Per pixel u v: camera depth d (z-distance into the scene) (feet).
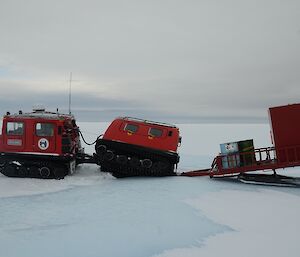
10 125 43.70
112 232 25.66
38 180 42.50
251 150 43.91
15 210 30.63
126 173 45.78
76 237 24.57
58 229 26.04
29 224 27.09
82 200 34.19
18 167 43.50
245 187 41.42
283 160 41.81
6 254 21.61
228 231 26.48
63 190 38.42
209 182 43.68
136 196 35.91
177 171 53.21
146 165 44.70
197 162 67.41
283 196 37.09
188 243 24.14
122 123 45.65
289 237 25.27
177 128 45.93
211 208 32.19
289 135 41.65
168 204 33.12
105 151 44.57
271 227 27.37
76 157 48.55
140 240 24.38
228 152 44.50
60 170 43.65
